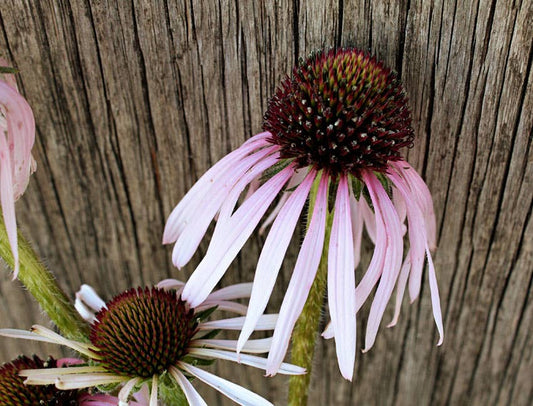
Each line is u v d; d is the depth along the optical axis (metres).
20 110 0.12
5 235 0.13
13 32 0.15
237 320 0.15
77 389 0.14
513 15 0.13
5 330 0.13
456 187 0.16
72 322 0.14
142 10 0.14
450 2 0.13
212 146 0.16
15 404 0.14
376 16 0.14
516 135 0.15
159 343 0.13
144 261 0.19
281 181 0.13
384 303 0.12
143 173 0.17
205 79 0.15
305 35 0.14
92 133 0.16
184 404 0.14
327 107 0.12
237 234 0.13
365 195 0.13
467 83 0.14
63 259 0.19
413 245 0.13
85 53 0.15
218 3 0.14
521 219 0.16
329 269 0.12
